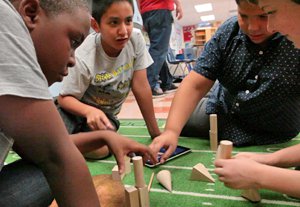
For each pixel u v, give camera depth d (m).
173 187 0.69
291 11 0.41
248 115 0.96
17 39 0.34
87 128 1.00
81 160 0.39
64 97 0.99
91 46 1.00
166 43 2.16
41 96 0.35
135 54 1.10
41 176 0.50
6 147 0.37
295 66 0.83
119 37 0.93
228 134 1.01
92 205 0.39
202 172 0.71
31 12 0.37
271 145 0.97
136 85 1.11
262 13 0.66
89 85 1.03
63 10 0.39
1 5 0.34
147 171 0.79
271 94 0.87
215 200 0.62
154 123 1.12
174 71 4.31
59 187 0.38
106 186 0.61
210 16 8.77
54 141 0.36
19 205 0.45
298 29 0.43
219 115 1.03
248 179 0.54
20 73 0.34
